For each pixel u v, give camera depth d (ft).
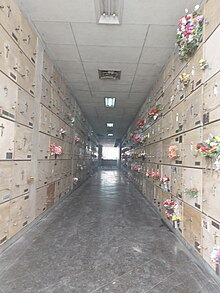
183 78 7.12
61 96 13.02
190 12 7.27
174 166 8.57
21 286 4.79
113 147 78.13
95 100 18.84
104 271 5.48
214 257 4.85
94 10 7.41
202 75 5.98
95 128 36.55
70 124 16.11
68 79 13.82
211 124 5.38
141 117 19.62
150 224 9.56
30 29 7.91
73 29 8.51
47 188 10.53
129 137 30.53
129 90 15.76
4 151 6.11
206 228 5.58
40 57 9.16
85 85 14.93
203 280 5.15
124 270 5.55
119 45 9.63
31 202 8.47
